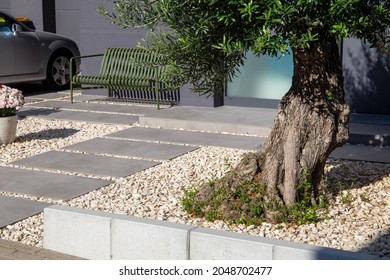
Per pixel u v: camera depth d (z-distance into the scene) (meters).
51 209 6.07
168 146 9.55
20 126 11.09
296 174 6.48
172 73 6.14
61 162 8.90
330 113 6.46
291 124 6.51
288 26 5.50
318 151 6.51
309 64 6.32
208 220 6.43
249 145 9.45
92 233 5.91
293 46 5.51
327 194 6.80
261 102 11.62
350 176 7.67
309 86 6.42
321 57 6.27
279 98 11.52
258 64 11.59
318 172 6.71
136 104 12.44
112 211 6.89
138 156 9.08
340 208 6.65
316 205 6.56
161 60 6.20
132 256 5.77
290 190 6.47
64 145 9.88
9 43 13.50
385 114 10.55
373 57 10.45
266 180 6.60
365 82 10.56
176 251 5.59
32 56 13.89
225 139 9.84
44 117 11.57
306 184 6.48
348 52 10.58
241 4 5.30
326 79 6.40
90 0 12.88
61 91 14.38
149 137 10.07
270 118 10.66
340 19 5.33
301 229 6.16
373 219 6.36
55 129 10.83
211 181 6.94
